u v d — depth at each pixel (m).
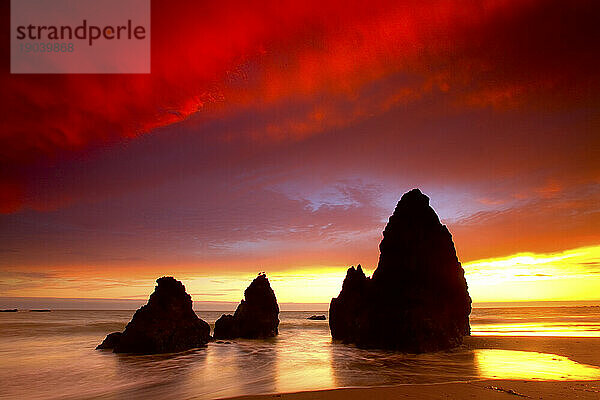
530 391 16.17
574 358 26.53
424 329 31.00
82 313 119.69
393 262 35.47
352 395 15.81
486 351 30.31
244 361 28.25
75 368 25.84
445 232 38.06
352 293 46.97
